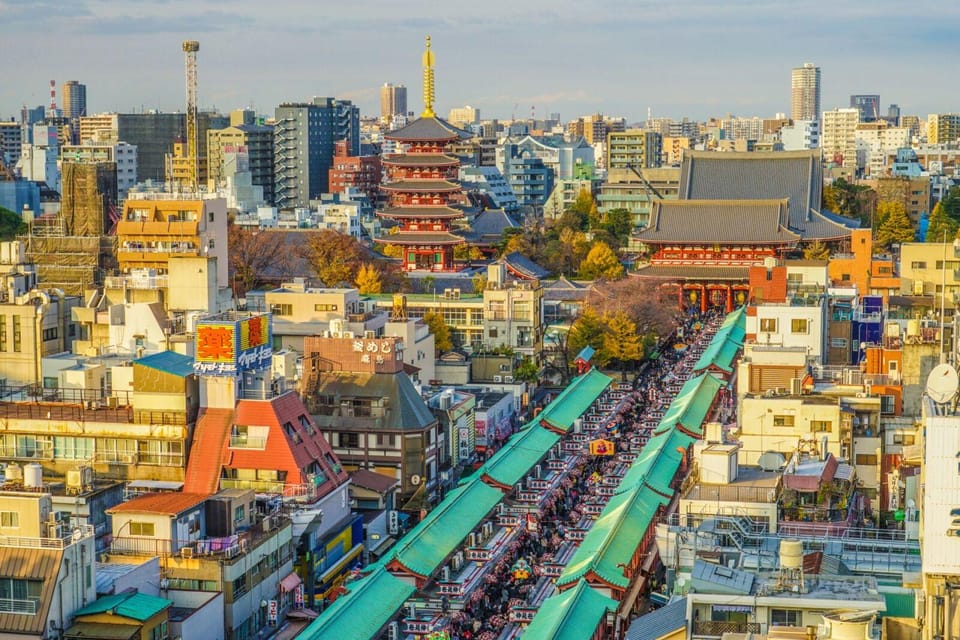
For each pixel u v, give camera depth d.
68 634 182.12
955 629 140.88
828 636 143.25
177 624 192.38
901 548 195.00
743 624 162.75
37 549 182.12
